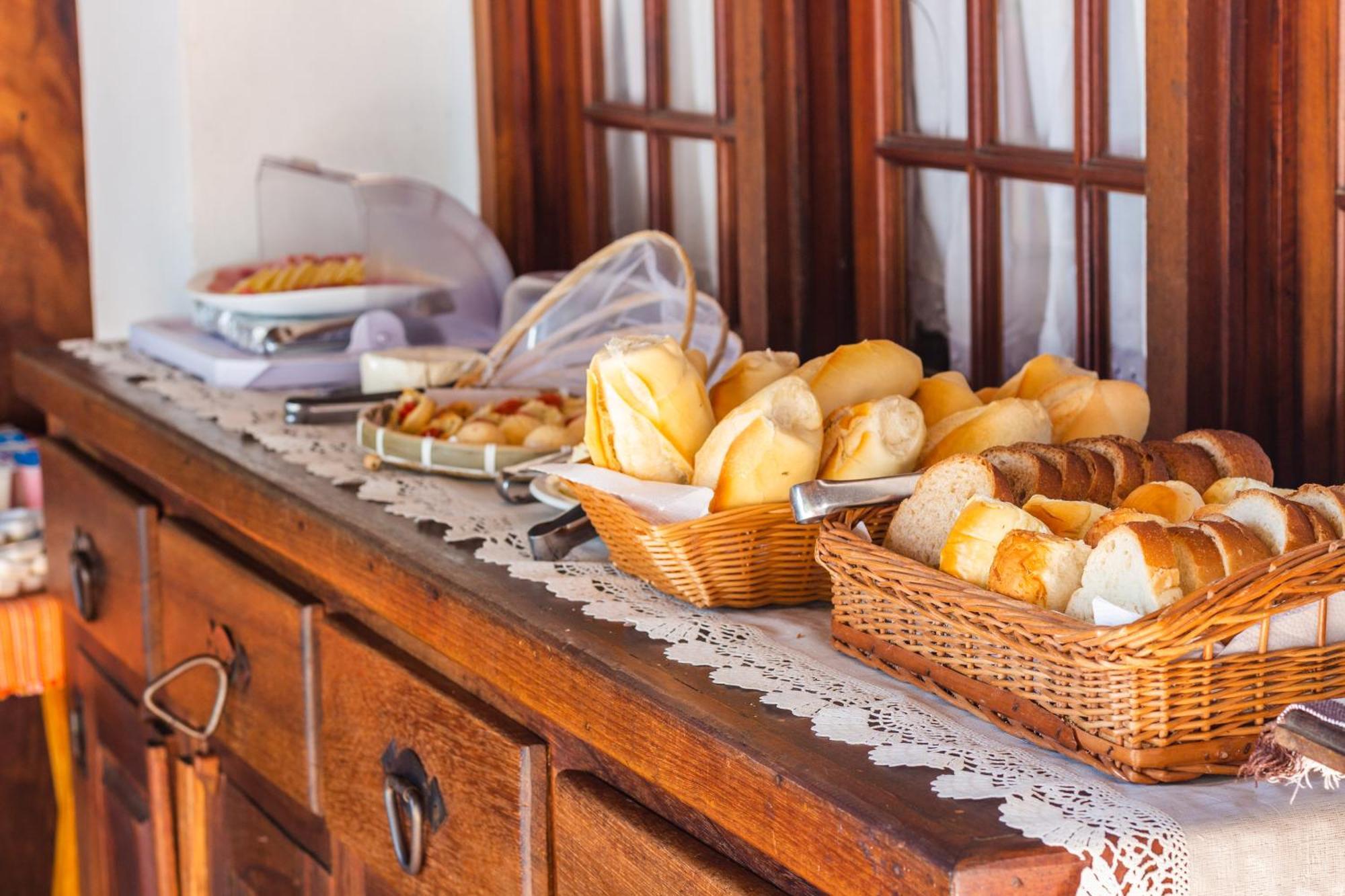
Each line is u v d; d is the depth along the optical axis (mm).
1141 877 648
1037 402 1029
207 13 2055
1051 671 736
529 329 1594
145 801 1763
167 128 2117
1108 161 1313
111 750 1896
